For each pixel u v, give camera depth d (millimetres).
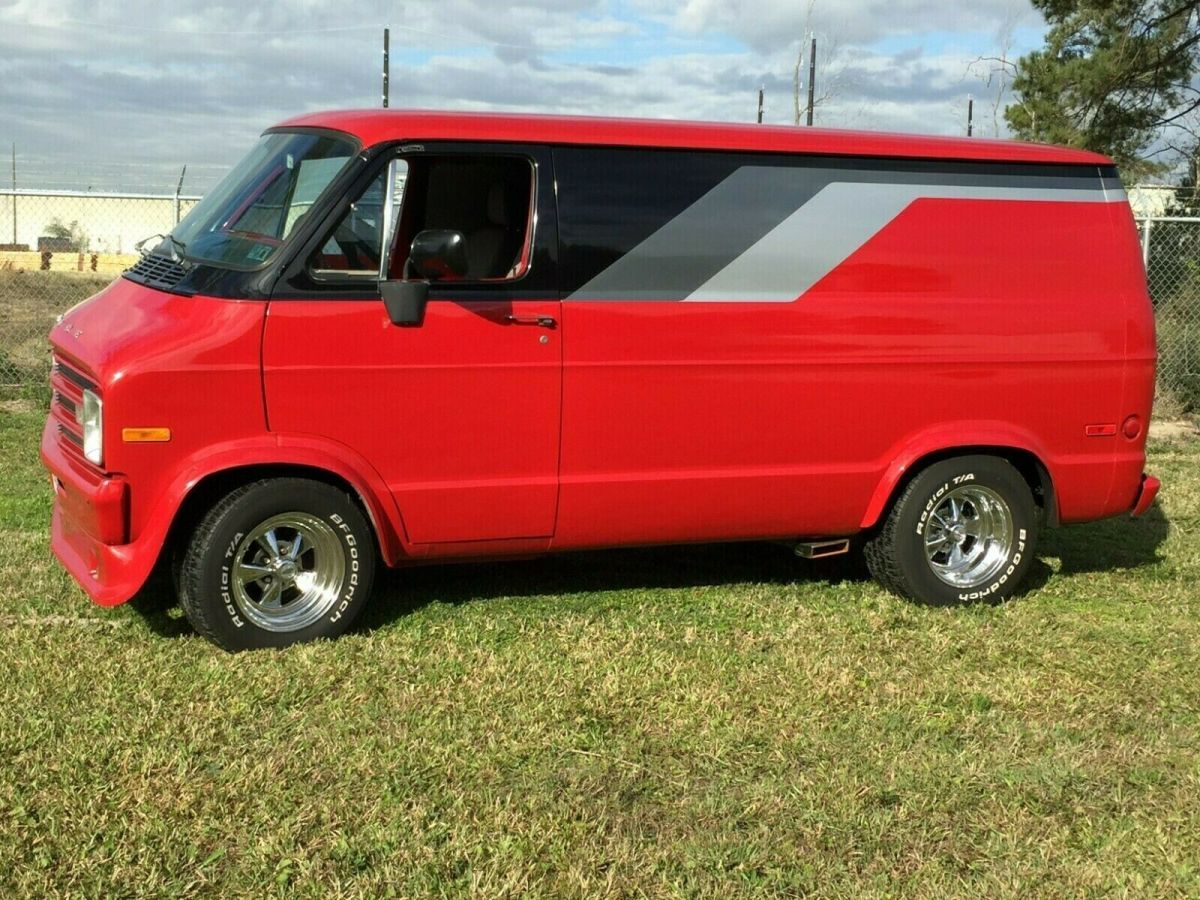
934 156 5855
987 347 5988
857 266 5770
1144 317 6273
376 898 3412
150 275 5379
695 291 5531
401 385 5129
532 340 5285
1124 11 21844
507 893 3451
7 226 18938
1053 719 4824
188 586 5035
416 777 4078
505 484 5371
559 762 4258
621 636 5480
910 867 3699
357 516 5207
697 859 3662
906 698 4926
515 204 5375
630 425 5508
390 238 5094
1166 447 10836
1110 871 3699
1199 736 4688
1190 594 6578
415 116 5258
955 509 6219
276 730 4371
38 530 6730
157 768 4043
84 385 5055
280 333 4934
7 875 3426
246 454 4930
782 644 5500
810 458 5828
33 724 4293
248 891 3412
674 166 5469
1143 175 22922
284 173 5371
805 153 5660
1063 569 7027
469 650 5246
